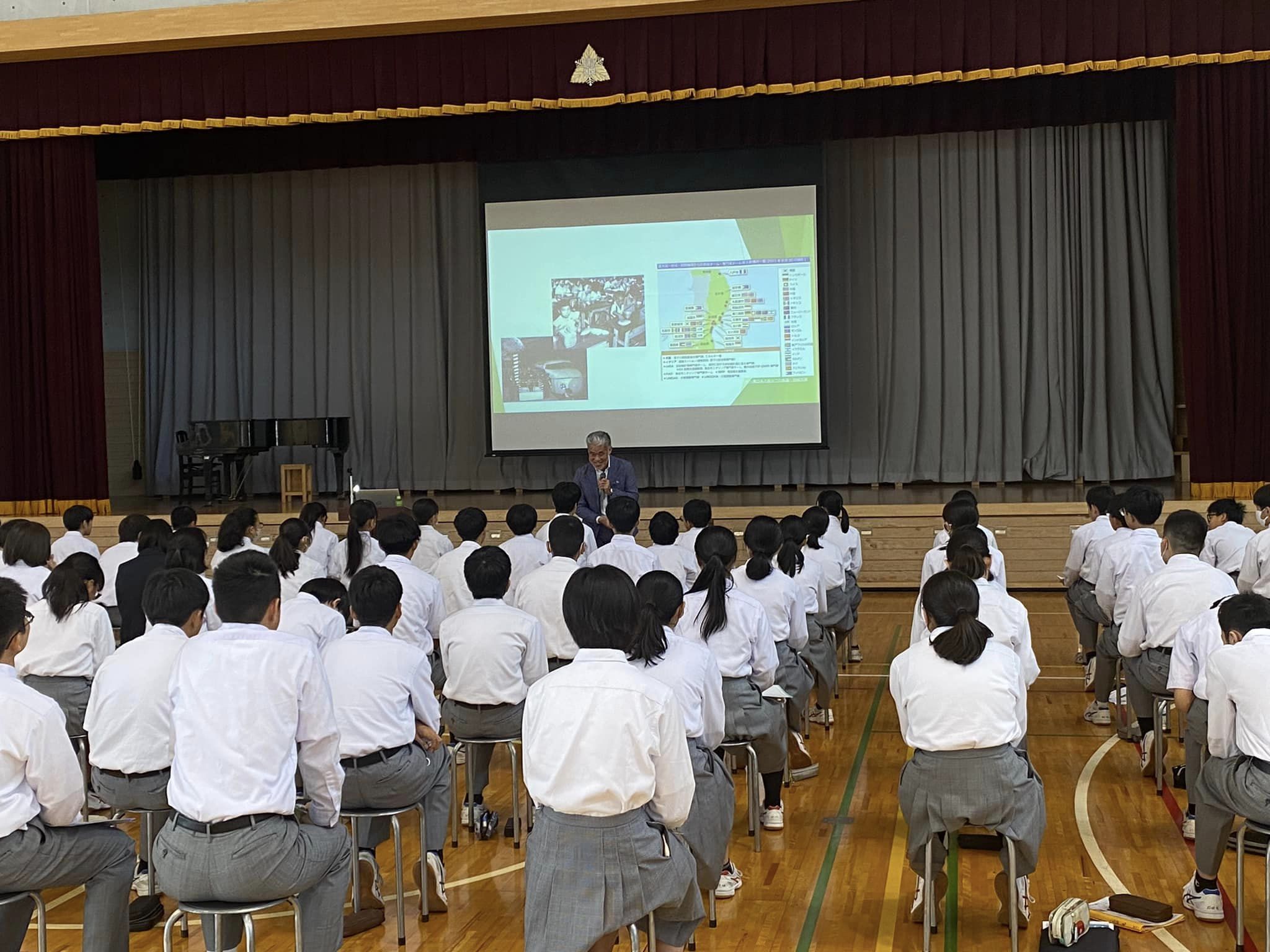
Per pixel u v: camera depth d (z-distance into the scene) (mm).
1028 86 10898
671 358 11266
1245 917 3498
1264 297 9305
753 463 11859
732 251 11133
